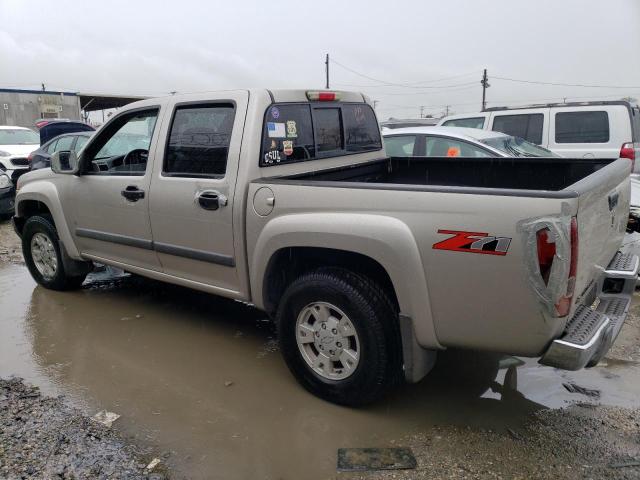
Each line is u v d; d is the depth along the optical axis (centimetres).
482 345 287
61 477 276
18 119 3291
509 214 262
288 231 332
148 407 344
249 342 441
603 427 312
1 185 934
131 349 430
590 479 268
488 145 676
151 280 600
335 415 332
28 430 317
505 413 330
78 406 345
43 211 564
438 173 493
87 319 491
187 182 391
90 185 471
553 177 443
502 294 270
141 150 467
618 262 346
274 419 329
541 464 281
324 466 286
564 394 350
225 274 388
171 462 290
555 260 253
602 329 279
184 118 399
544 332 267
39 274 571
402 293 296
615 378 369
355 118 464
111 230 464
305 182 332
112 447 302
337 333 329
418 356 307
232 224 368
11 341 447
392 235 292
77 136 1034
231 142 367
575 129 847
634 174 737
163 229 416
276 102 376
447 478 272
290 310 346
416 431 314
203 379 380
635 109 833
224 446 304
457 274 279
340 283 318
